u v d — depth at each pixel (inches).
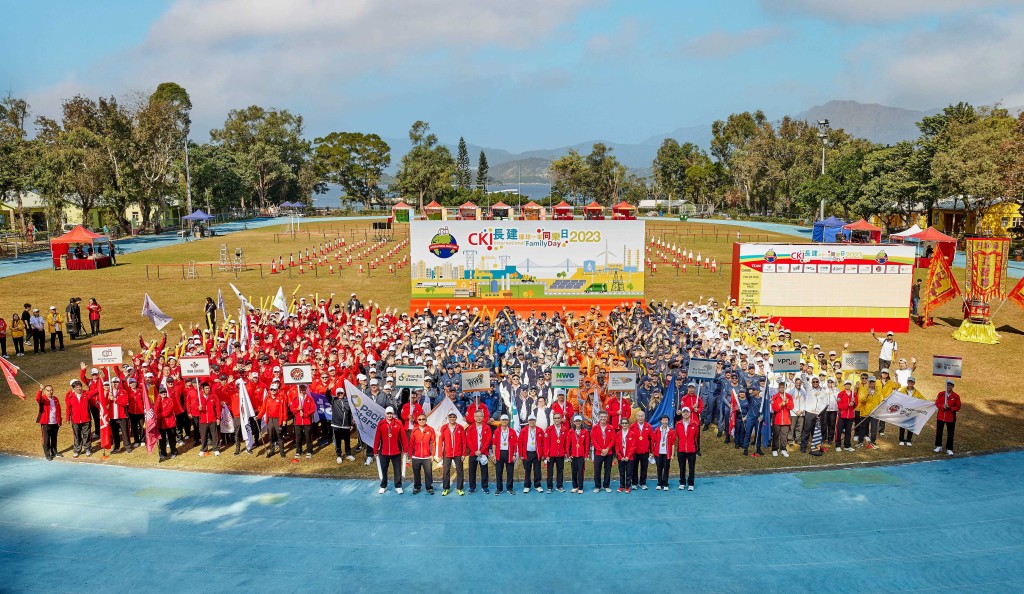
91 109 3351.4
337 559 575.8
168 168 3838.6
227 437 860.0
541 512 660.1
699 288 1973.4
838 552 587.5
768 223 4379.9
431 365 882.1
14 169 2773.1
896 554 583.8
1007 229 2711.6
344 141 6530.5
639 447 693.3
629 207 2084.2
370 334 1071.6
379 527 629.9
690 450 699.4
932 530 623.5
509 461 695.7
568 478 751.1
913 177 2844.5
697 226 4101.9
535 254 1498.5
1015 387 1055.0
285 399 792.9
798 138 4808.1
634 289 1509.6
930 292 1445.6
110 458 794.8
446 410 746.8
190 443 843.4
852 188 3164.4
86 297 1790.1
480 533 618.2
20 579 548.1
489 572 555.8
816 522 638.5
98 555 584.4
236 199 4849.9
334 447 830.5
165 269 2305.6
